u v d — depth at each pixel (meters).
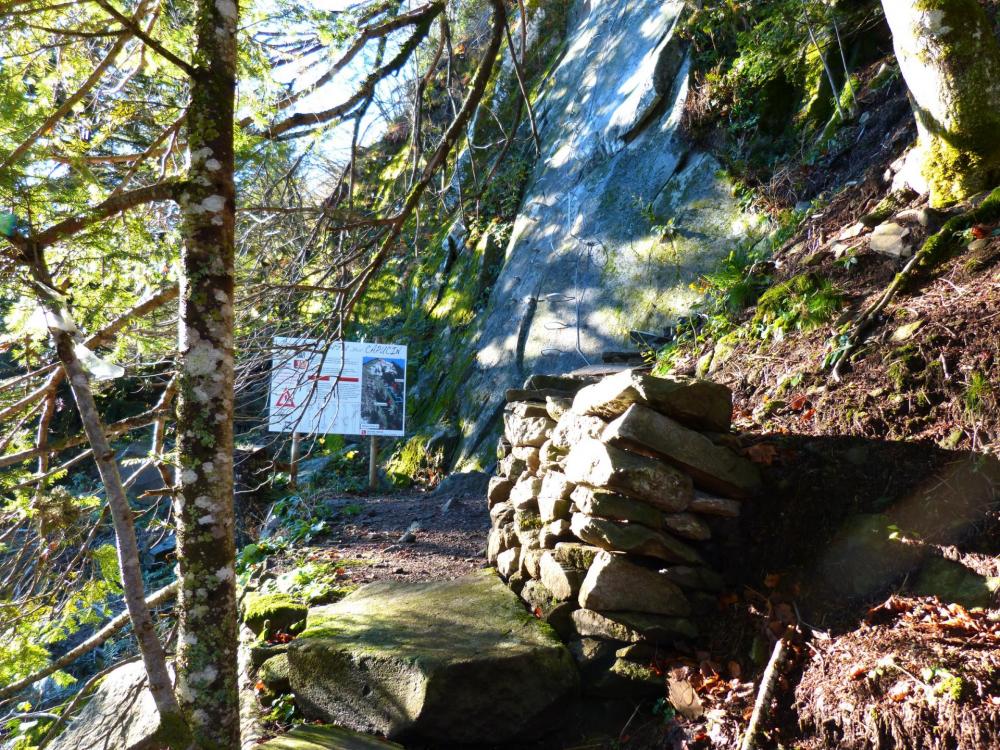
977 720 2.29
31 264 2.70
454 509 7.73
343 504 8.22
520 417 4.88
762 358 4.86
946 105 5.00
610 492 3.54
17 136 2.88
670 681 3.23
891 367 3.85
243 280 4.73
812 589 3.20
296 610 4.45
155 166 4.35
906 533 3.13
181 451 2.85
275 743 3.21
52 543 3.97
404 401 9.69
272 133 4.35
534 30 13.88
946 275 4.32
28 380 4.06
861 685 2.59
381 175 13.48
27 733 4.57
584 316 9.00
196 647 2.77
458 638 3.57
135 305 3.70
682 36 9.55
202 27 2.92
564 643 3.63
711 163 8.68
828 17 8.11
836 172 7.21
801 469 3.61
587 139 10.56
